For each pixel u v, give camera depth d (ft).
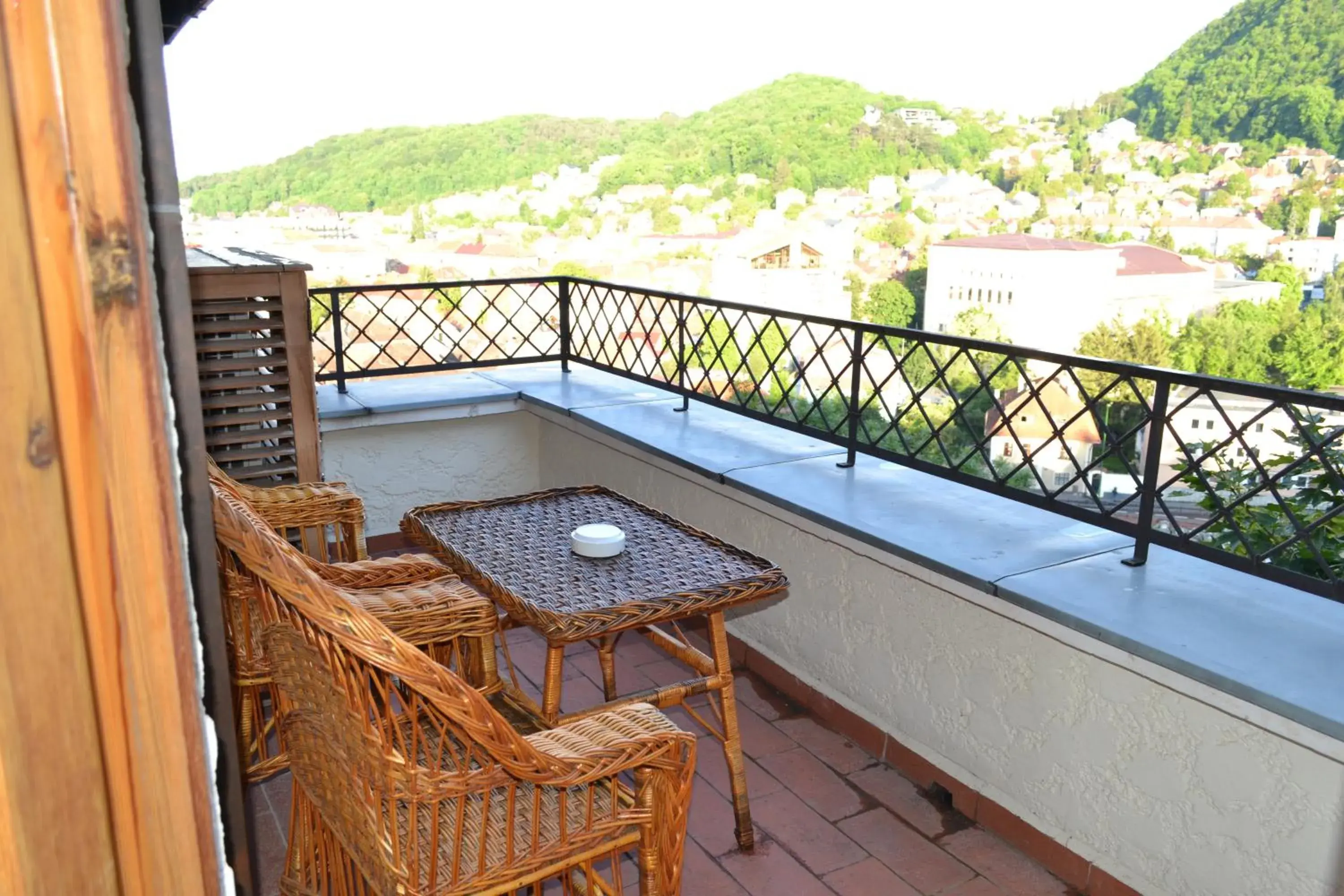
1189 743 6.33
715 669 7.21
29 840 1.29
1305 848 5.79
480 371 15.20
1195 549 7.26
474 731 4.04
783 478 9.98
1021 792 7.55
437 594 6.40
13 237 1.19
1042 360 8.14
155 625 1.42
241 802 1.75
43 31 1.19
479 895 4.59
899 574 8.38
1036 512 9.02
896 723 8.64
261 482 9.16
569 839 4.78
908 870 7.32
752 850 7.47
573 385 14.30
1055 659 7.14
